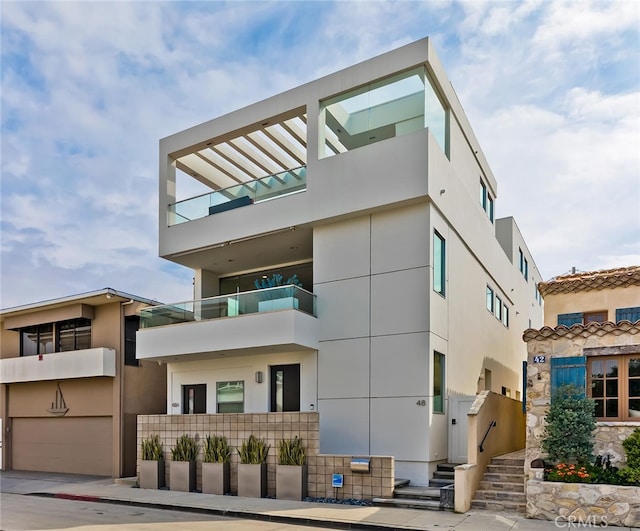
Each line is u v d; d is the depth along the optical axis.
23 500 15.42
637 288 14.59
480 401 13.20
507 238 27.30
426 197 14.37
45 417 22.58
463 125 18.27
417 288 14.45
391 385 14.40
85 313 21.20
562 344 11.62
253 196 17.50
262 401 16.59
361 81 15.73
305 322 15.27
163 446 16.45
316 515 11.32
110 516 12.29
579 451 10.78
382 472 12.62
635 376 10.95
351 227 15.70
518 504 11.23
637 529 9.71
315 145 16.22
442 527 9.95
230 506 12.75
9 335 24.20
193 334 16.61
